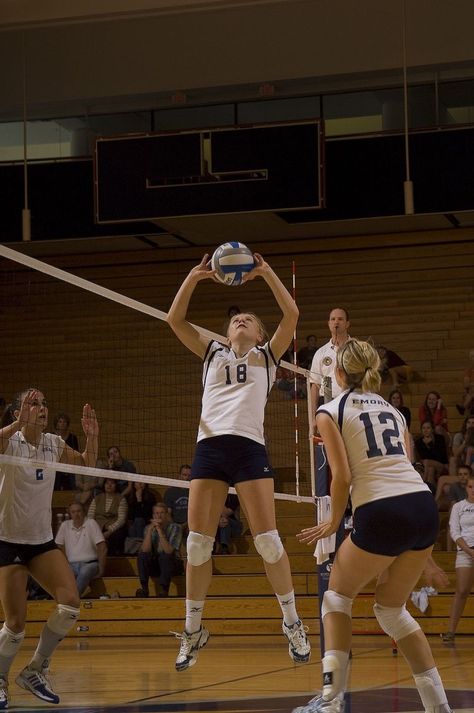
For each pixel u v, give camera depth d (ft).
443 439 51.08
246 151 58.44
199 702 22.15
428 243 66.64
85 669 31.12
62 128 69.00
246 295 67.56
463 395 58.03
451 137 57.82
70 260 71.15
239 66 65.21
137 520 48.98
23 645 41.09
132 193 59.47
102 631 45.85
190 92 66.90
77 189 62.95
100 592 47.16
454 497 46.14
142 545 46.50
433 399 53.47
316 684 25.68
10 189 63.52
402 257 66.90
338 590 17.10
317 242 68.33
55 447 22.18
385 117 64.85
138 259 70.49
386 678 26.81
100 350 67.21
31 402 21.75
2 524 21.08
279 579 20.39
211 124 67.56
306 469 54.29
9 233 63.21
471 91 63.72
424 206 57.93
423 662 17.15
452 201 57.47
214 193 58.65
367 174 59.31
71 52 66.90
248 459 19.93
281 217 60.90
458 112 63.82
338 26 63.57
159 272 70.13
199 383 63.52
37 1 59.67
